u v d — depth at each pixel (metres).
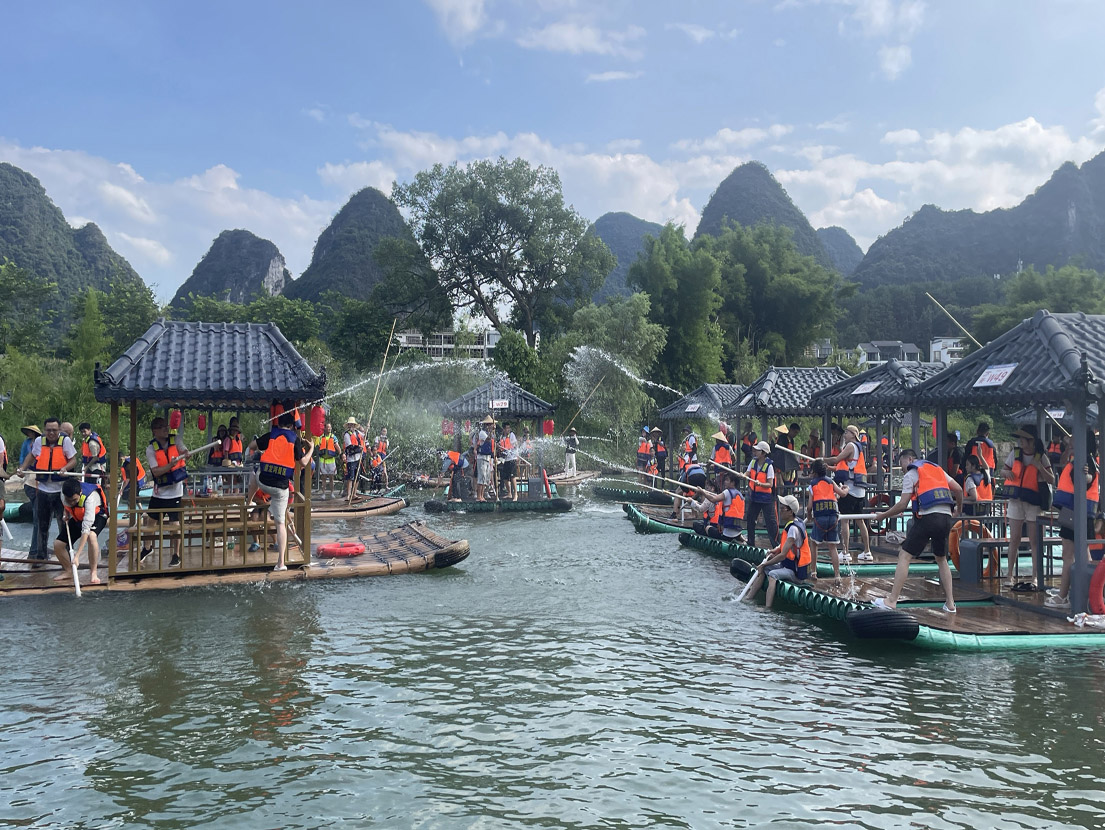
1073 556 8.26
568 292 52.94
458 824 4.40
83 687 6.59
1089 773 4.97
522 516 19.39
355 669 7.10
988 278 133.50
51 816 4.48
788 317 63.72
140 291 64.25
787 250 65.31
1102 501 8.67
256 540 11.89
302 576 10.88
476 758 5.27
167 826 4.37
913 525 8.40
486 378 36.34
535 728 5.78
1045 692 6.45
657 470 26.78
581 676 6.95
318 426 11.54
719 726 5.81
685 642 8.05
